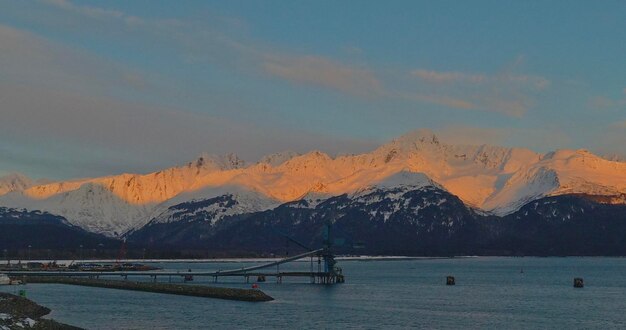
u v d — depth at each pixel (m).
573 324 155.62
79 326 141.75
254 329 140.50
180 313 163.38
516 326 151.75
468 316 167.00
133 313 162.75
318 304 189.12
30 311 156.88
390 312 172.12
